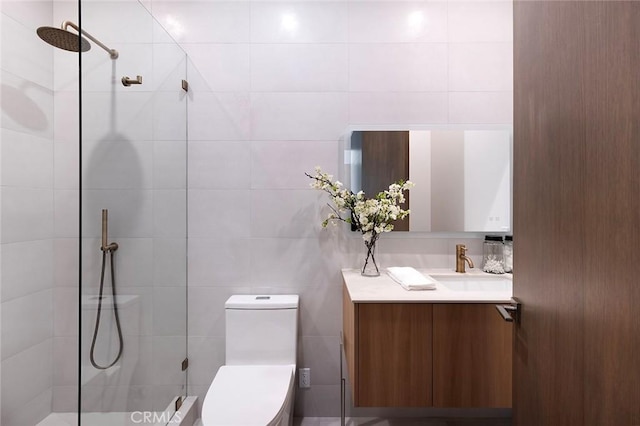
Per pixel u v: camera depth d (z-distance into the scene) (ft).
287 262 6.69
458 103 6.66
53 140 6.41
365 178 6.62
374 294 5.15
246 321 6.10
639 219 1.78
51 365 6.41
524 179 3.23
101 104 4.04
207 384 6.66
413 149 6.64
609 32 2.01
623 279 1.91
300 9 6.64
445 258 6.73
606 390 2.06
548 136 2.76
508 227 6.64
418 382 4.99
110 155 4.21
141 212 4.91
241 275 6.68
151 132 5.15
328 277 6.71
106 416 4.19
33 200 6.01
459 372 5.00
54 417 6.39
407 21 6.63
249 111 6.63
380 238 6.73
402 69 6.64
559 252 2.60
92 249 3.94
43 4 6.20
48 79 6.28
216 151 6.63
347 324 5.87
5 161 5.50
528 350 3.14
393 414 6.74
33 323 6.03
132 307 4.71
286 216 6.68
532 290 3.06
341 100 6.64
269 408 4.66
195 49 6.60
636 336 1.81
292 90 6.63
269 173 6.66
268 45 6.63
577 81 2.34
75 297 6.50
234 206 6.66
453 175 6.66
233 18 6.61
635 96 1.80
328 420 6.68
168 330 5.78
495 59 6.66
